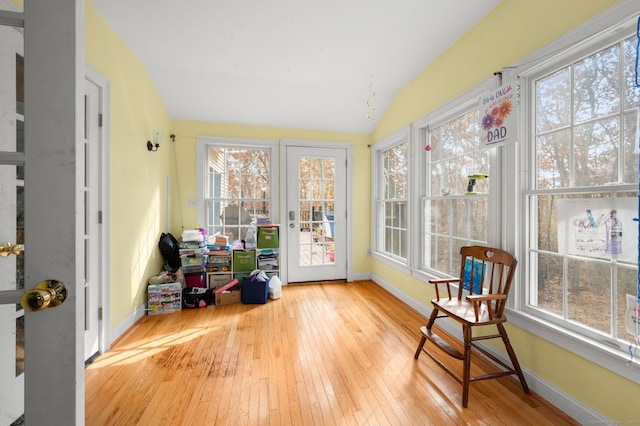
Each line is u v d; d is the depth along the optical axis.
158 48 2.58
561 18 1.58
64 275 0.65
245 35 2.40
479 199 2.26
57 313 0.65
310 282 4.12
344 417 1.52
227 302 3.27
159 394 1.70
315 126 4.04
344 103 3.62
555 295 1.70
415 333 2.52
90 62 2.00
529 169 1.84
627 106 1.36
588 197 1.52
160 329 2.60
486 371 1.94
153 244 3.15
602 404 1.39
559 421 1.49
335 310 3.07
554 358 1.62
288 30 2.33
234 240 3.97
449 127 2.66
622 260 1.37
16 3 1.43
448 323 2.51
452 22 2.22
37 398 0.64
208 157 3.91
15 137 1.37
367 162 4.27
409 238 3.15
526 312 1.83
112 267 2.29
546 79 1.76
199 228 3.67
